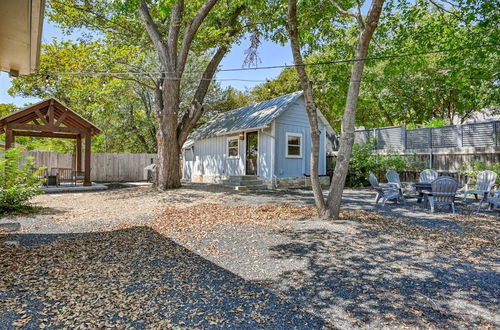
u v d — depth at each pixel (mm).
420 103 19734
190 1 11773
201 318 2615
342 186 6656
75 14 11844
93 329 2412
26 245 4688
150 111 22594
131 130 23203
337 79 11289
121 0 8164
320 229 5758
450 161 12508
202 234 5426
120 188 14016
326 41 10633
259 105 15461
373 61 10297
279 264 3973
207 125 17812
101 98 17734
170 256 4242
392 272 3713
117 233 5484
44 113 13945
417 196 9031
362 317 2680
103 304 2826
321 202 6734
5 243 4715
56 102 12992
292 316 2680
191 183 15430
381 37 9992
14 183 7918
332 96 12094
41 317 2576
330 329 2484
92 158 18234
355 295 3100
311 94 6695
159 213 7410
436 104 19578
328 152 16453
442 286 3320
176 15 11430
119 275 3539
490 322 2609
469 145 12023
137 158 19656
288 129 13617
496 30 8484
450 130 12664
